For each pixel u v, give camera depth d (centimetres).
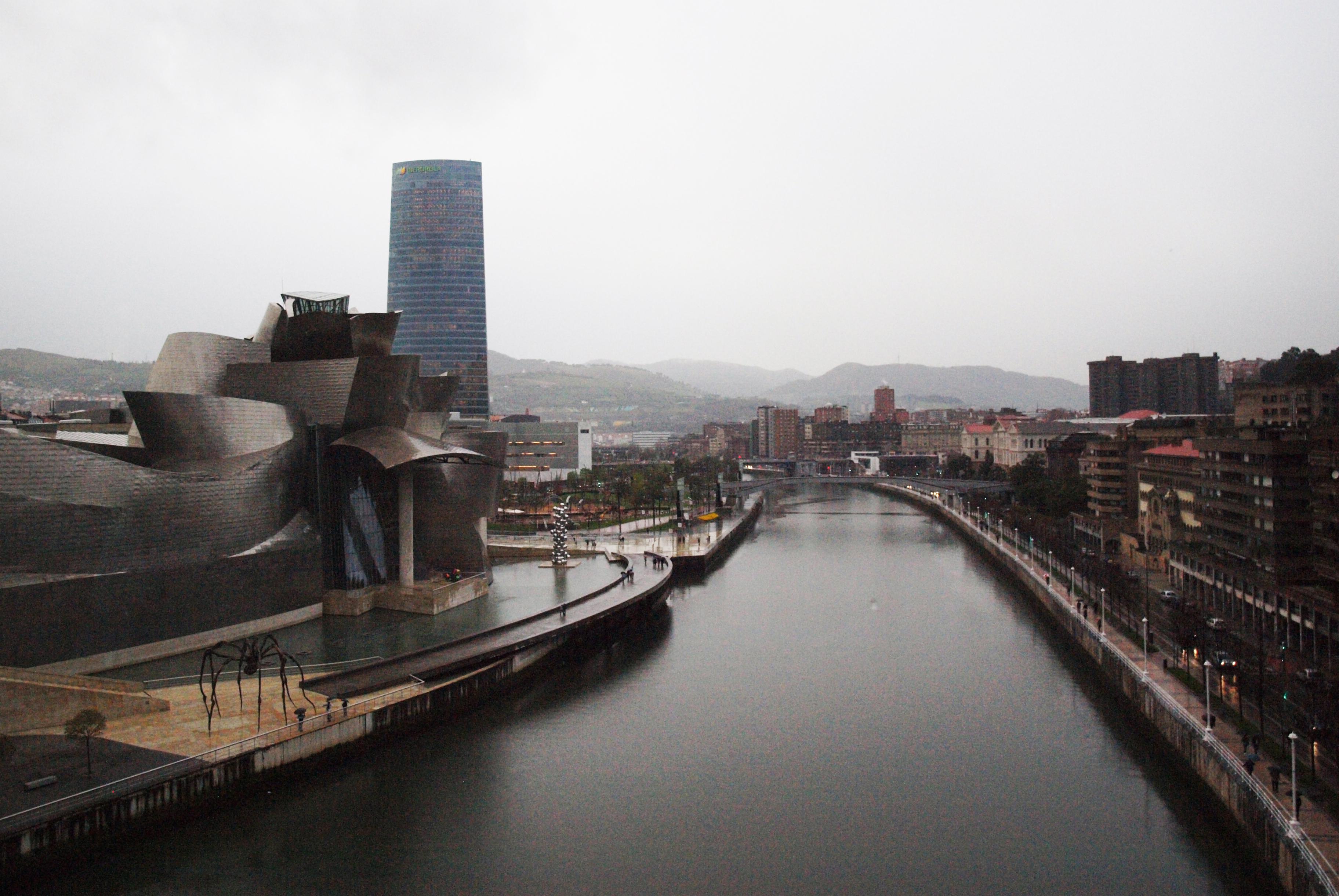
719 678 11550
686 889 6500
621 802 7862
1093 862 6900
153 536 9994
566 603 13050
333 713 8469
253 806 7575
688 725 9788
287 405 12344
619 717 10000
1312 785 6762
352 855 6906
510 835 7238
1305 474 12000
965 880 6638
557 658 12019
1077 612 12912
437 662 10100
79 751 7494
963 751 9081
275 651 9225
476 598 14038
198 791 7212
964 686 11225
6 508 8675
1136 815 7662
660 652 12888
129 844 6794
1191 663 9981
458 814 7575
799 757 8875
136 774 7044
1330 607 10238
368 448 12050
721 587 18425
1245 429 14300
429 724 9412
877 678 11581
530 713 10069
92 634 9406
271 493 11488
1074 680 11550
